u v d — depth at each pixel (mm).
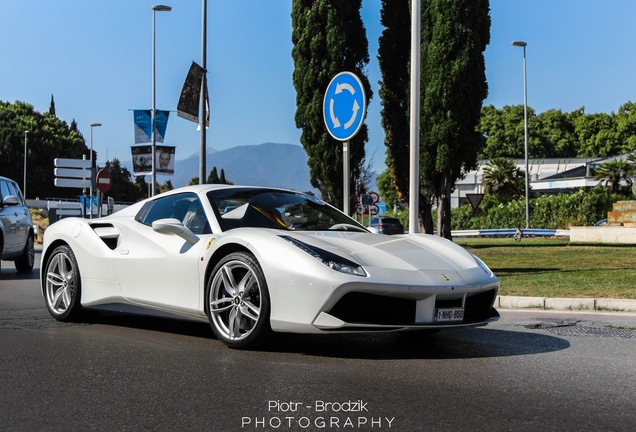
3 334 5523
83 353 4707
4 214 11273
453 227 44219
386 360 4508
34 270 13039
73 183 21328
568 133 84375
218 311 4930
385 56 16875
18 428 3029
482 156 85375
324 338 5332
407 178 17266
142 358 4531
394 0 16688
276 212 5562
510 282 9828
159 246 5504
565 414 3246
